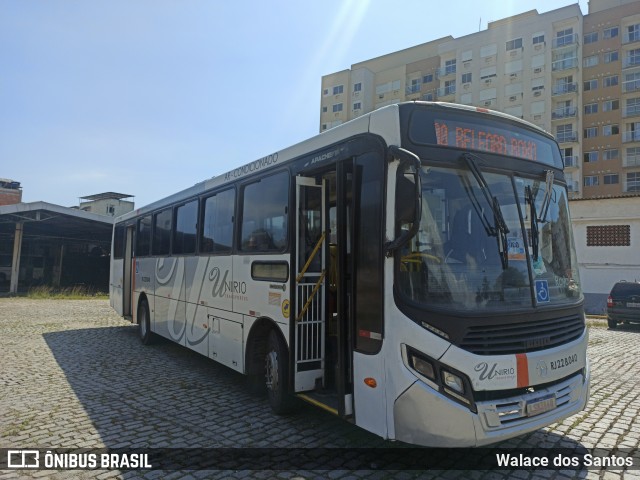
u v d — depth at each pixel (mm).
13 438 4980
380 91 66938
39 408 5996
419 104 4215
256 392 6613
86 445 4797
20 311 18516
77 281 41625
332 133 4922
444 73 59500
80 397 6492
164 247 9680
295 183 5379
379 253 4074
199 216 8062
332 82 69375
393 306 3891
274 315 5590
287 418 5609
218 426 5348
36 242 40594
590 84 52531
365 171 4359
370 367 4105
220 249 7215
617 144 50844
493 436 3658
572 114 51000
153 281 10234
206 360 9047
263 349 6172
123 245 12773
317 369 5316
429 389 3660
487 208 4203
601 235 23906
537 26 52844
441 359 3656
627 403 6297
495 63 55156
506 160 4535
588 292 24031
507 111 54188
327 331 5438
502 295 4004
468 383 3637
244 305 6309
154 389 6938
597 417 5684
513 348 3889
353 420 4324
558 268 4617
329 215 5582
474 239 4086
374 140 4277
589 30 52812
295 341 5184
